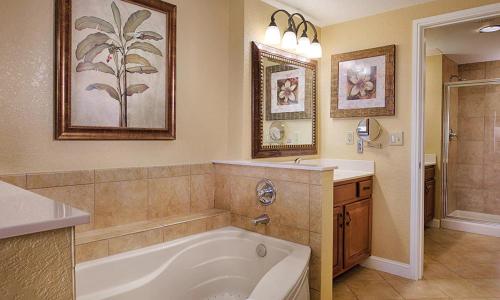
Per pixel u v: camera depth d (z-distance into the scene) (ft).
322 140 10.86
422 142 9.12
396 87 9.37
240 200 7.95
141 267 6.15
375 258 9.82
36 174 5.53
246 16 8.36
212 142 8.37
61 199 5.83
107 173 6.42
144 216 7.02
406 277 9.23
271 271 5.46
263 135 8.77
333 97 10.50
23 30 5.37
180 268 6.68
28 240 1.85
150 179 7.11
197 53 7.97
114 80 6.43
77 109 5.94
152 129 7.03
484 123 14.65
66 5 5.74
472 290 8.44
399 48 9.30
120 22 6.50
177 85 7.57
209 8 8.21
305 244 6.79
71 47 5.83
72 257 2.01
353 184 9.05
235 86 8.50
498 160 14.33
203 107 8.13
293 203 6.98
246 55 8.37
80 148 6.08
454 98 15.15
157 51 7.10
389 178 9.56
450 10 8.48
